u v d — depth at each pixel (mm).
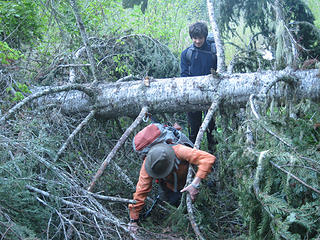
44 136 2967
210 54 4055
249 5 4492
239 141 2559
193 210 2734
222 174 2879
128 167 3531
